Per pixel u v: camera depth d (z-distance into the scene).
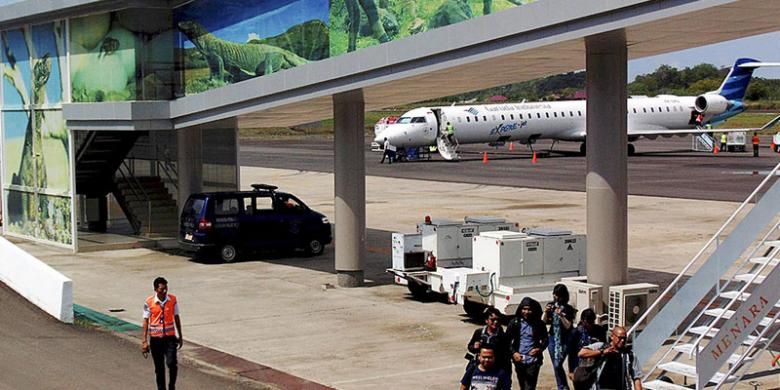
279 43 24.83
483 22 18.48
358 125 24.66
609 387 11.80
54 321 20.89
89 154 33.34
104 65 30.33
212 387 15.59
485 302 20.30
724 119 83.06
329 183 59.72
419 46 20.02
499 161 74.94
